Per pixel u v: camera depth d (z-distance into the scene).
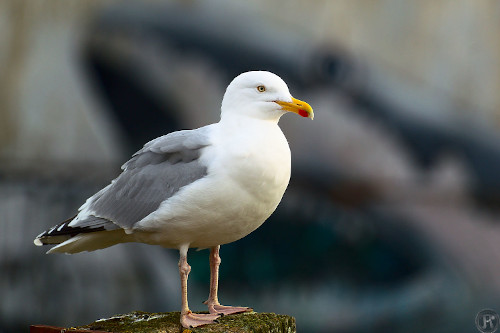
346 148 12.27
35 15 11.93
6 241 11.23
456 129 12.42
